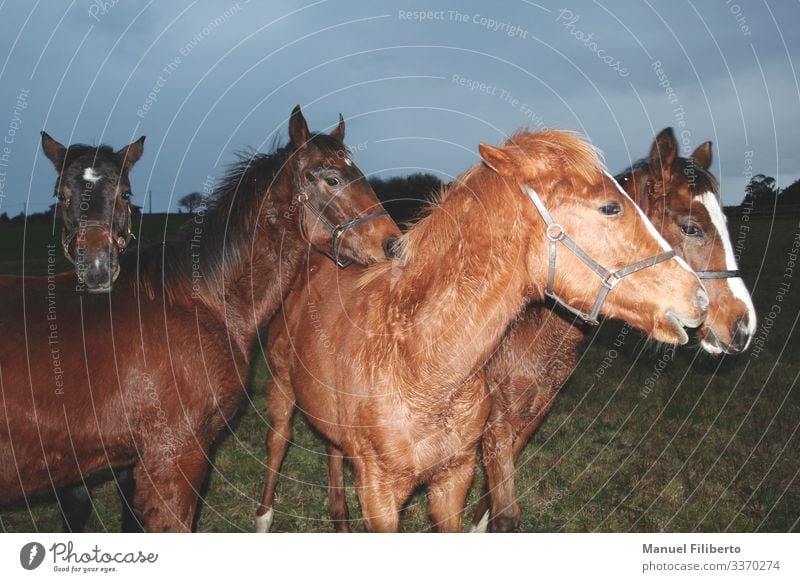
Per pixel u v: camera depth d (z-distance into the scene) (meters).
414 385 2.65
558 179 2.50
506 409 3.66
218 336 3.29
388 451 2.72
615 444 5.51
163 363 3.06
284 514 4.43
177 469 3.11
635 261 2.48
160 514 3.08
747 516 4.26
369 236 3.70
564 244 2.50
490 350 2.64
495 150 2.47
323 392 3.22
